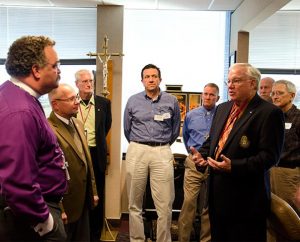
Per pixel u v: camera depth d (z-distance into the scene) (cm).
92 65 432
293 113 296
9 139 124
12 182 122
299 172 293
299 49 441
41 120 138
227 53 444
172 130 314
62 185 156
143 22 438
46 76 141
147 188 377
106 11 393
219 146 198
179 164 378
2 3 408
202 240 316
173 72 444
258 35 441
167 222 302
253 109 187
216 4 394
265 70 446
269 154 176
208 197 202
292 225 192
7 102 130
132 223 309
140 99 311
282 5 292
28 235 139
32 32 433
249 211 185
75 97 217
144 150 302
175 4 395
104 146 326
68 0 384
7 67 140
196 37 442
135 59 440
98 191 338
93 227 347
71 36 431
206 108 331
